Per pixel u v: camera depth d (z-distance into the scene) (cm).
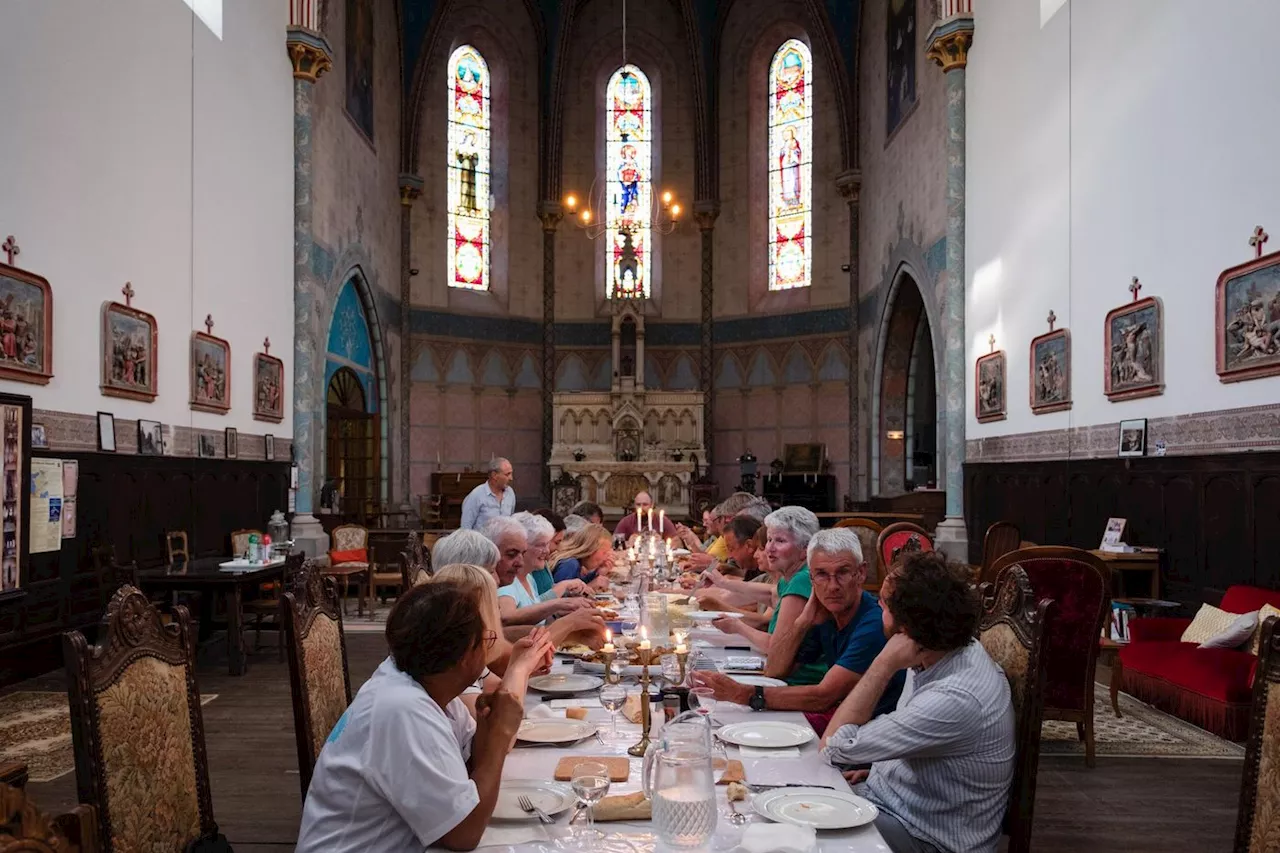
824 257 2233
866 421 2077
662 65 2397
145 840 236
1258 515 712
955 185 1369
